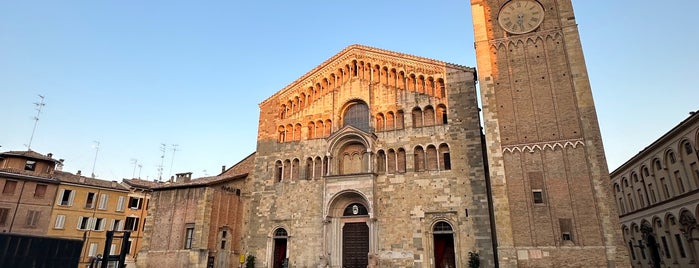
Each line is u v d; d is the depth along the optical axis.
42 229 65.31
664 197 58.62
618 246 34.22
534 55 42.34
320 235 48.19
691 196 49.91
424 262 42.72
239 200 56.47
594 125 37.81
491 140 40.62
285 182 52.81
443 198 44.12
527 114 40.56
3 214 62.09
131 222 77.31
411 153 47.12
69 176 73.50
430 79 49.34
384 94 50.91
